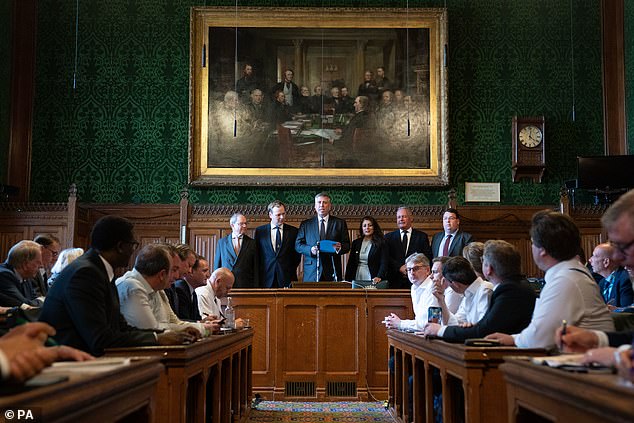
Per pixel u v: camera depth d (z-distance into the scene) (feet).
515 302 11.93
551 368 6.80
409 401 16.53
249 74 33.58
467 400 10.09
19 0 33.45
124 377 6.92
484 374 10.07
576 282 9.98
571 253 10.25
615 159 30.99
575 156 33.68
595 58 34.12
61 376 6.00
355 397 21.95
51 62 33.47
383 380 22.15
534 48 34.24
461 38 34.30
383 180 33.19
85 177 33.04
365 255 24.98
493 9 34.42
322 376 22.04
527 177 33.55
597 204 32.14
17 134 32.78
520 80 34.09
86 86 33.53
